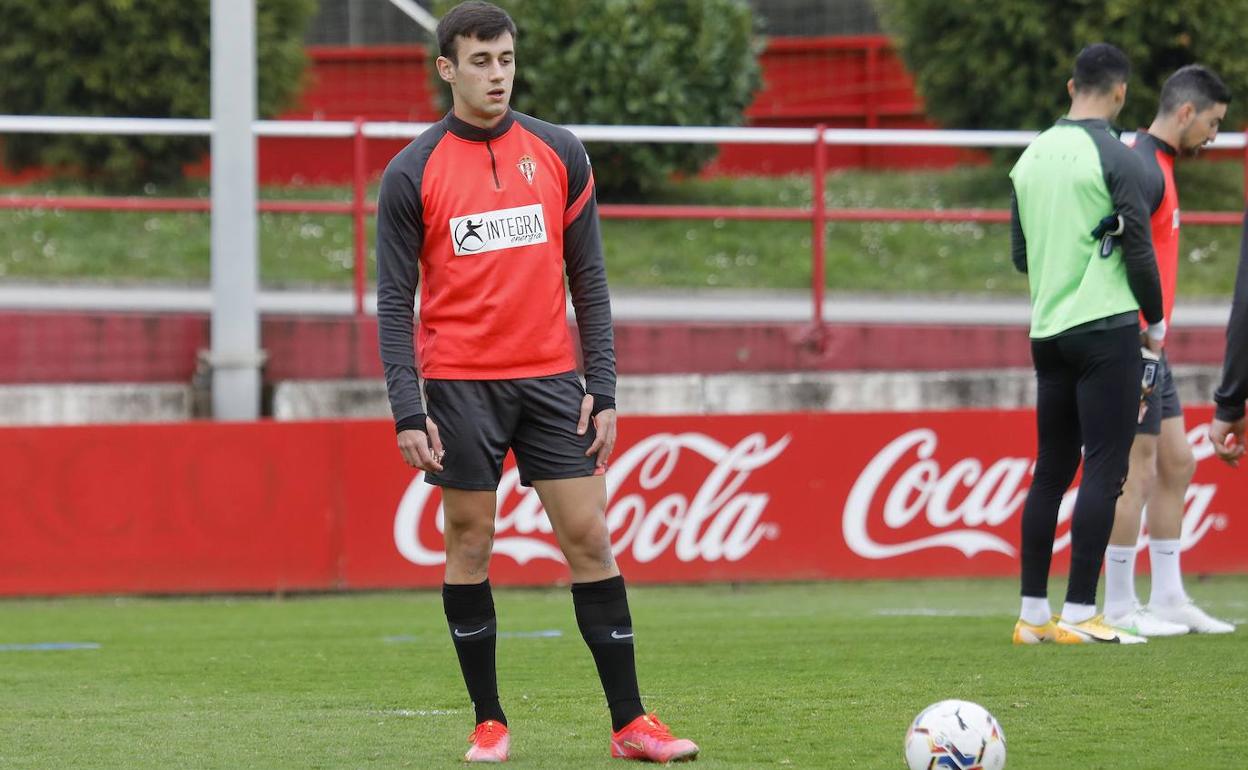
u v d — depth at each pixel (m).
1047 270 22.16
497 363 14.51
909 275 65.44
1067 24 67.00
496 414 14.59
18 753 15.67
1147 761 14.15
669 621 29.62
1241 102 66.12
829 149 84.69
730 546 37.81
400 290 14.65
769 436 37.94
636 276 63.88
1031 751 14.62
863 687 18.95
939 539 38.16
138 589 36.47
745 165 84.94
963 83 69.62
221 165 39.94
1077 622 22.66
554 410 14.65
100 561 36.38
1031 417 38.25
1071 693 17.91
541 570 37.31
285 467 36.97
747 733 15.91
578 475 14.70
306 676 22.06
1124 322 21.67
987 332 45.72
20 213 69.38
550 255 14.66
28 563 36.16
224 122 39.88
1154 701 17.28
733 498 37.81
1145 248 21.50
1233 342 20.58
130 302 52.88
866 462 38.09
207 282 62.28
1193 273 64.38
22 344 43.44
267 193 74.75
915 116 85.50
